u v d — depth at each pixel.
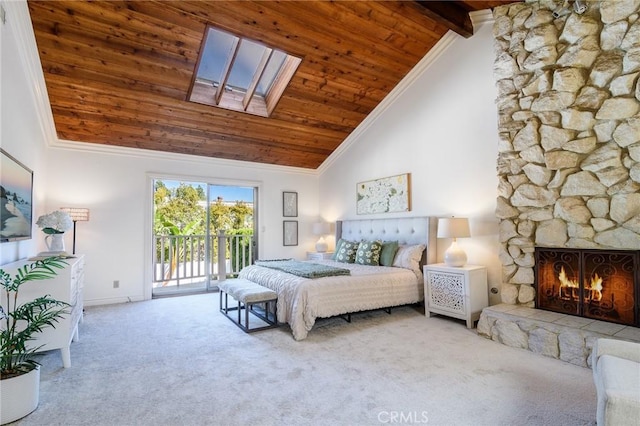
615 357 1.54
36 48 3.13
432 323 3.63
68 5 2.90
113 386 2.21
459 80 4.12
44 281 2.42
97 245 4.58
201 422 1.80
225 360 2.65
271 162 6.09
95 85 3.70
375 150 5.36
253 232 6.15
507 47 3.45
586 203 2.91
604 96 2.79
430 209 4.45
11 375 1.84
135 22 3.17
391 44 4.16
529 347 2.81
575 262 2.97
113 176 4.73
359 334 3.27
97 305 4.51
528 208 3.27
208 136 4.96
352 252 5.04
